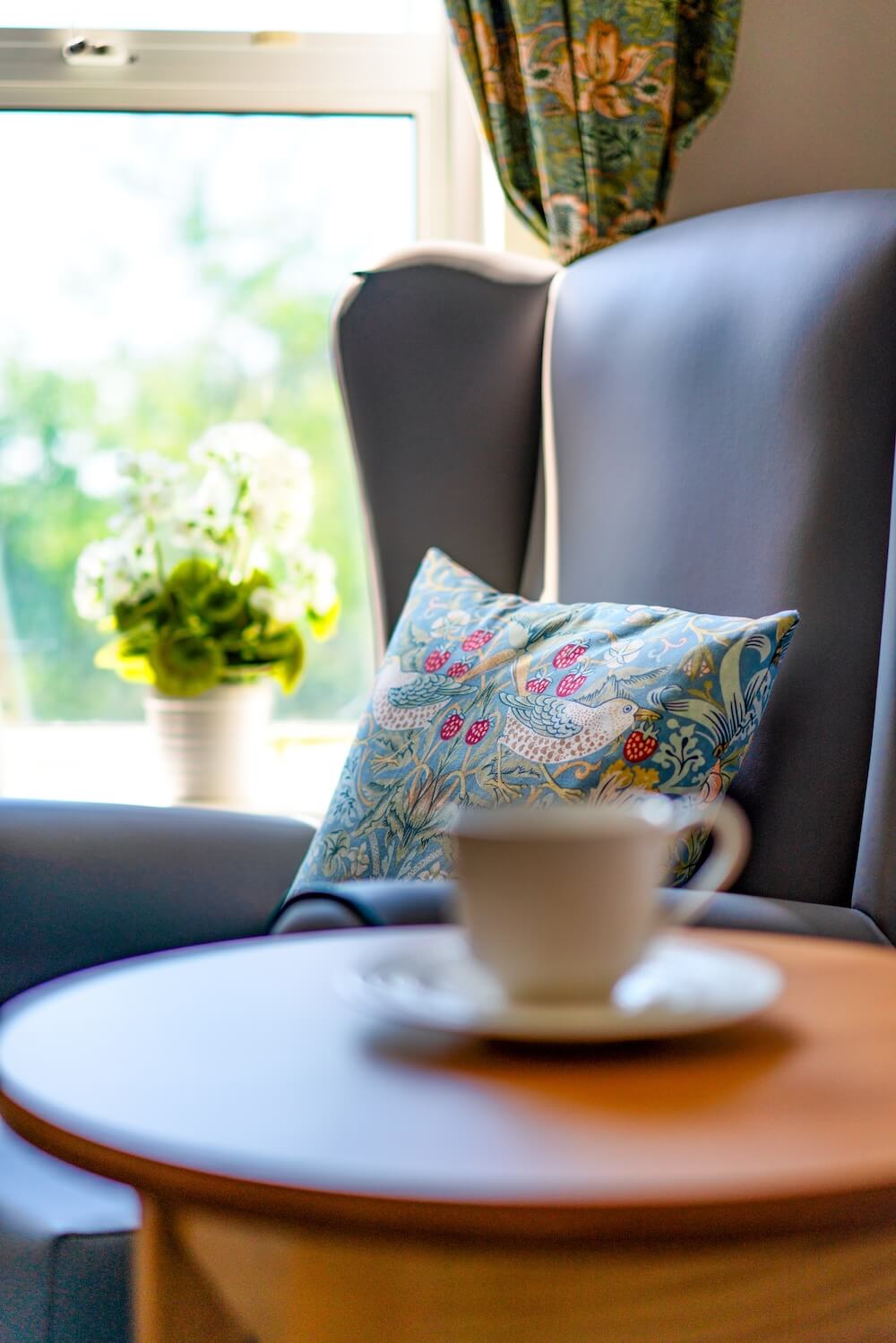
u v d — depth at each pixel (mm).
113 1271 736
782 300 1149
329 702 2135
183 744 1908
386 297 1505
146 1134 408
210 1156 391
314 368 2098
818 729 1033
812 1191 362
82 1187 792
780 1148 393
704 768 984
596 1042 499
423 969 557
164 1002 560
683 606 1193
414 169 2053
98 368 2080
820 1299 449
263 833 1192
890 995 564
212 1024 526
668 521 1239
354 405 1494
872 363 1060
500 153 1662
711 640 1004
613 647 1062
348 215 2064
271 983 588
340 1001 559
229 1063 476
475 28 1644
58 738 2123
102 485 2098
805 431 1100
